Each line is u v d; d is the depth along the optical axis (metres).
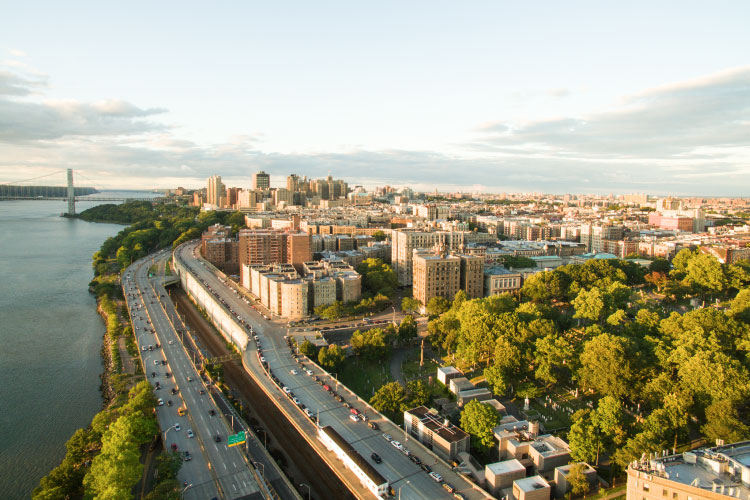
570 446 188.38
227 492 174.62
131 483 174.00
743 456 150.50
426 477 179.50
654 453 170.75
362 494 172.12
